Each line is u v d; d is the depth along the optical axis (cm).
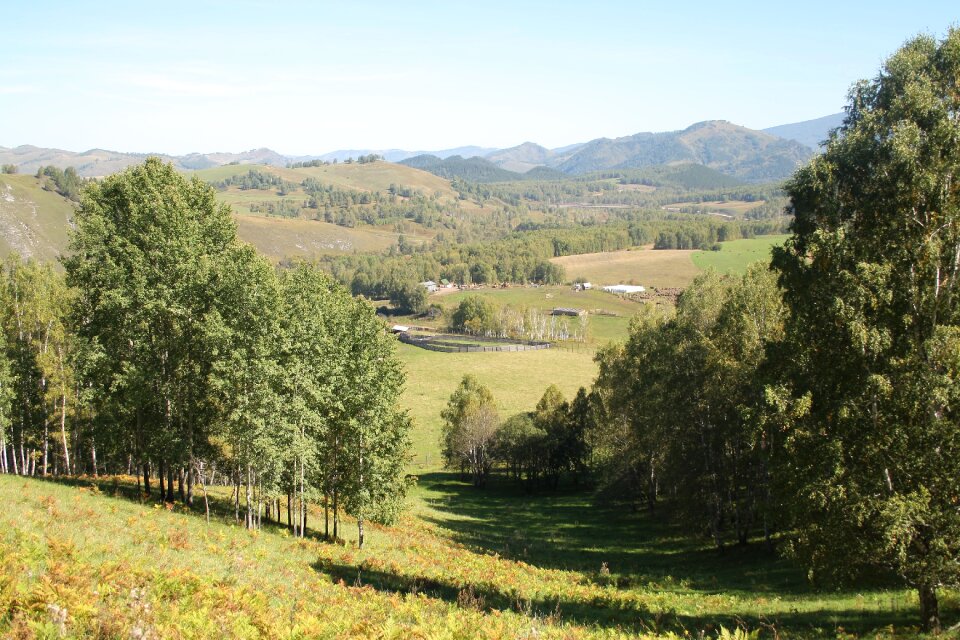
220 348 3247
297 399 3186
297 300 3328
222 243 3916
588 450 8325
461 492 8162
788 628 2177
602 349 7456
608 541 5062
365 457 3419
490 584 2973
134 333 3412
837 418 2098
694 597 2912
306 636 1334
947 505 1873
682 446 4309
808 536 2091
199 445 3753
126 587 1517
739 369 3791
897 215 2094
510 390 13462
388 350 3534
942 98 2161
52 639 1117
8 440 5266
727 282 5319
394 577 2798
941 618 1988
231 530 2992
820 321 2181
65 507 2366
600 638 1845
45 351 5159
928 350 1905
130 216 3659
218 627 1344
